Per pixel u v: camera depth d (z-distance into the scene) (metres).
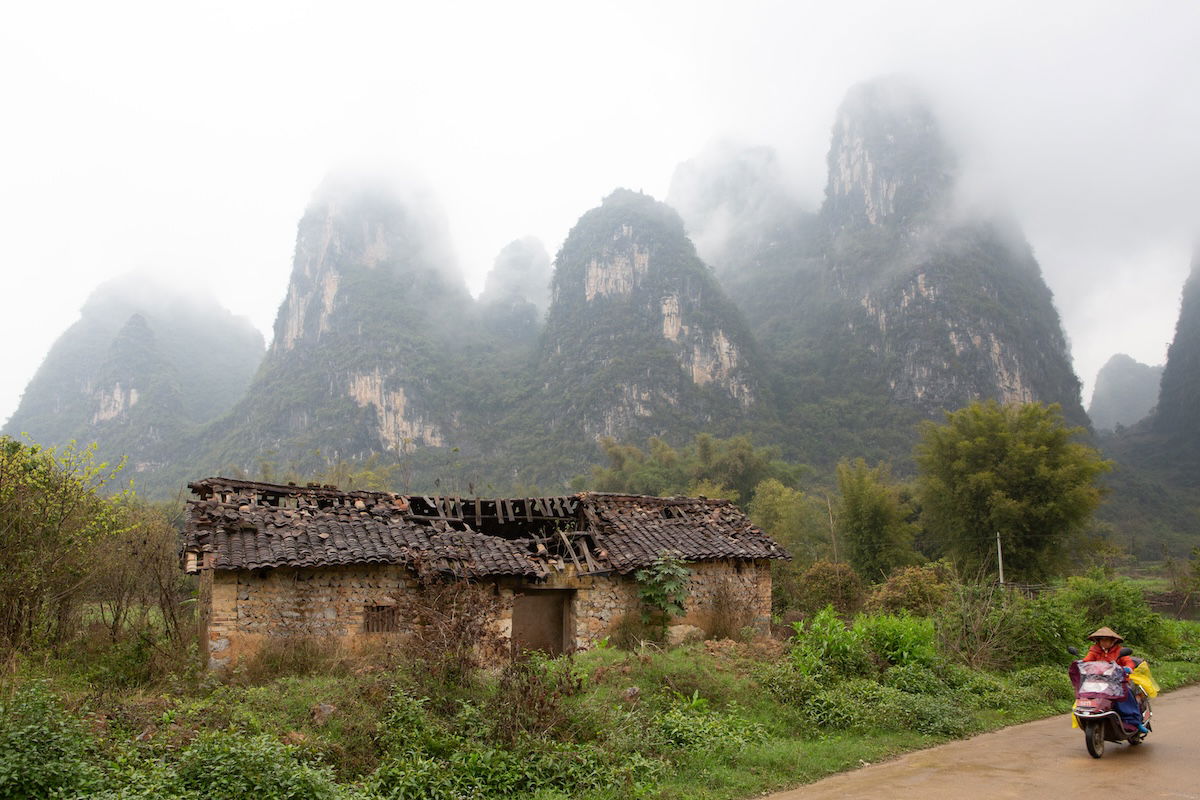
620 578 13.82
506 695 8.16
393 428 102.06
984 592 15.48
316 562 11.12
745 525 16.42
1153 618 17.59
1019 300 112.94
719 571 15.16
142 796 5.52
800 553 32.91
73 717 6.72
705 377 102.75
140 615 13.45
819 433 98.75
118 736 6.96
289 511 12.21
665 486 52.31
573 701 8.77
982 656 13.77
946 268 108.50
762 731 9.05
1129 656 8.88
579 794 6.86
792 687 10.33
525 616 14.30
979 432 29.98
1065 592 18.39
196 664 10.75
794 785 7.50
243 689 9.38
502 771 7.00
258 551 11.02
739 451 52.50
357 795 6.22
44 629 11.68
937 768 7.90
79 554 12.31
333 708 8.18
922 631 12.79
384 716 7.98
